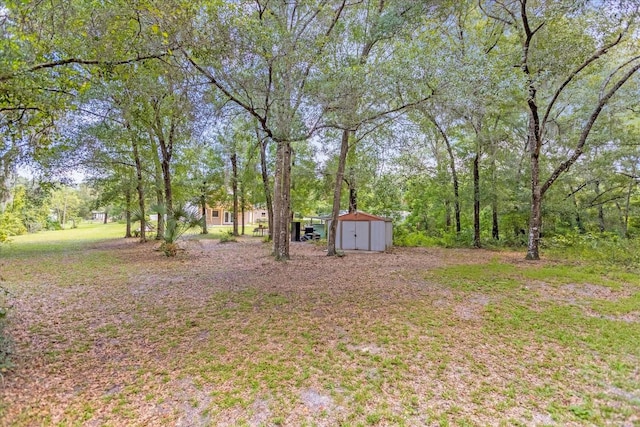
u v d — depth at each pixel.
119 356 3.34
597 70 8.86
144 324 4.22
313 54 5.84
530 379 2.89
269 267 8.30
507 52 8.73
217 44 4.60
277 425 2.30
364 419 2.36
